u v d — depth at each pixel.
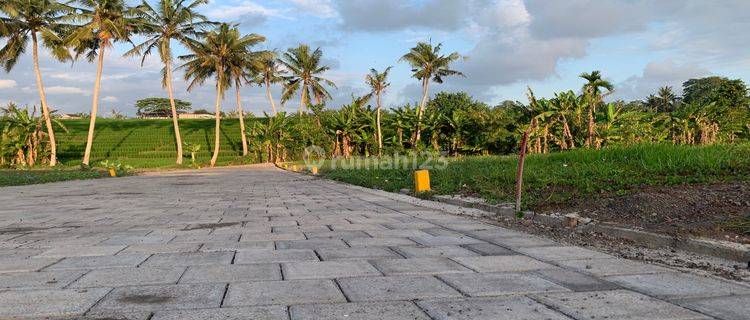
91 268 4.03
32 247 5.14
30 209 9.91
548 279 3.59
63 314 2.79
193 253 4.72
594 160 11.77
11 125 41.34
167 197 12.98
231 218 7.95
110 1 36.16
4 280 3.61
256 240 5.56
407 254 4.62
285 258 4.45
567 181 9.12
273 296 3.16
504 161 16.69
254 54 45.41
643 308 2.87
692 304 2.95
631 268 3.95
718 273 3.81
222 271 3.90
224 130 68.38
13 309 2.88
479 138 41.88
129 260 4.37
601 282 3.49
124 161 48.88
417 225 6.84
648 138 32.00
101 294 3.21
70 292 3.26
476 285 3.43
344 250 4.86
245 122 74.69
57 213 9.02
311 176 24.83
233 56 44.03
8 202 11.84
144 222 7.47
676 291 3.23
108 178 26.06
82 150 55.03
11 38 37.19
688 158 9.29
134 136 63.66
